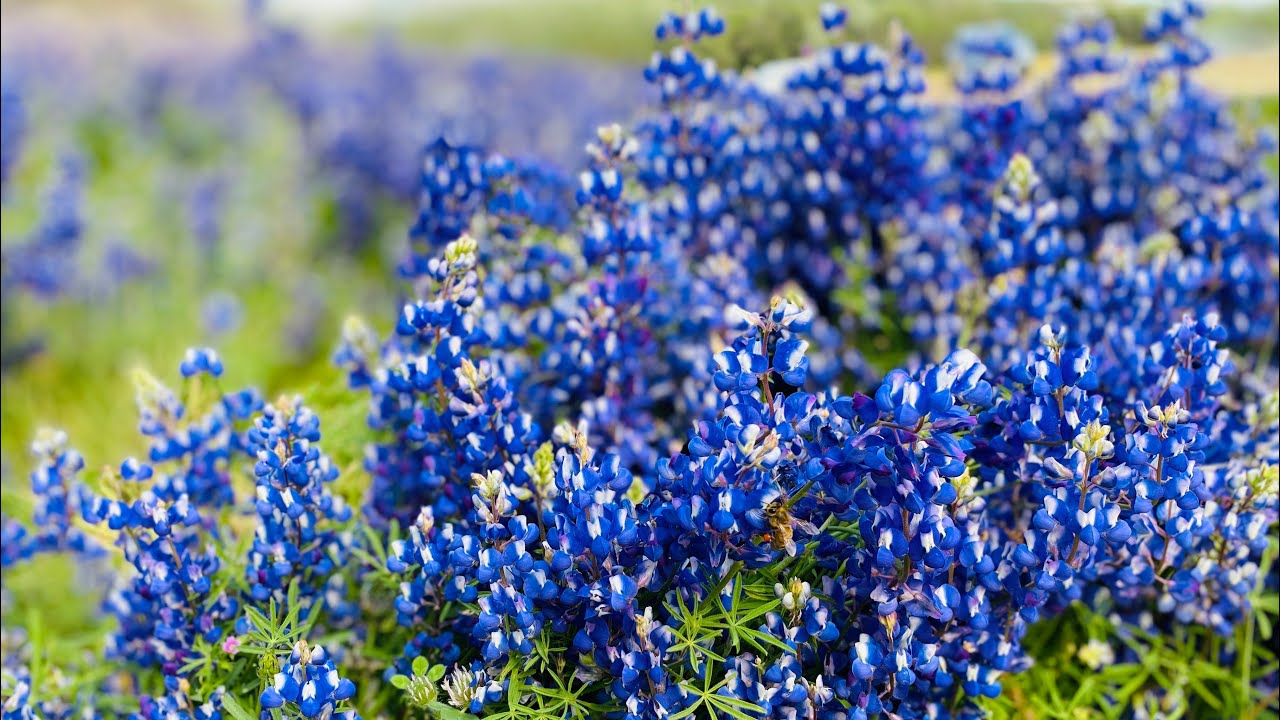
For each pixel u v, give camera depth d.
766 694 0.67
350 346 0.80
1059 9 1.12
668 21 0.83
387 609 0.75
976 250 0.86
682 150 0.85
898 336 0.89
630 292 0.76
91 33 2.77
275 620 0.70
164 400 0.77
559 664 0.68
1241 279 0.80
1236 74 1.08
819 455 0.66
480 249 0.80
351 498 0.81
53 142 1.91
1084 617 0.76
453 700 0.67
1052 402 0.69
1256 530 0.71
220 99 2.19
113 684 0.81
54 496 0.78
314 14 2.78
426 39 2.95
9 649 0.83
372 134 1.84
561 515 0.67
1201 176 0.92
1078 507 0.68
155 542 0.72
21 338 1.38
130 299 1.50
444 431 0.72
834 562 0.69
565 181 0.88
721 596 0.68
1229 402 0.79
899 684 0.68
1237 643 0.76
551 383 0.79
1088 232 0.94
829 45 0.95
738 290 0.82
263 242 1.72
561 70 2.36
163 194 1.78
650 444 0.80
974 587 0.68
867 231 0.91
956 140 0.94
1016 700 0.75
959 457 0.63
